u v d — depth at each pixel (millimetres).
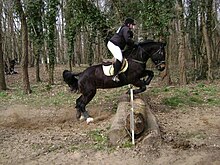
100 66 10078
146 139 7562
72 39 20531
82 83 10062
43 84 20438
